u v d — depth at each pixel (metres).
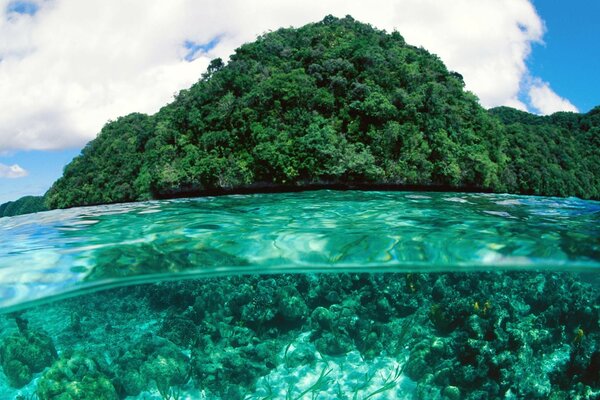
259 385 8.91
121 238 9.35
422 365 8.94
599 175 52.91
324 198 20.48
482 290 12.06
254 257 8.32
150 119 50.56
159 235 9.41
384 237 8.69
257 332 10.48
